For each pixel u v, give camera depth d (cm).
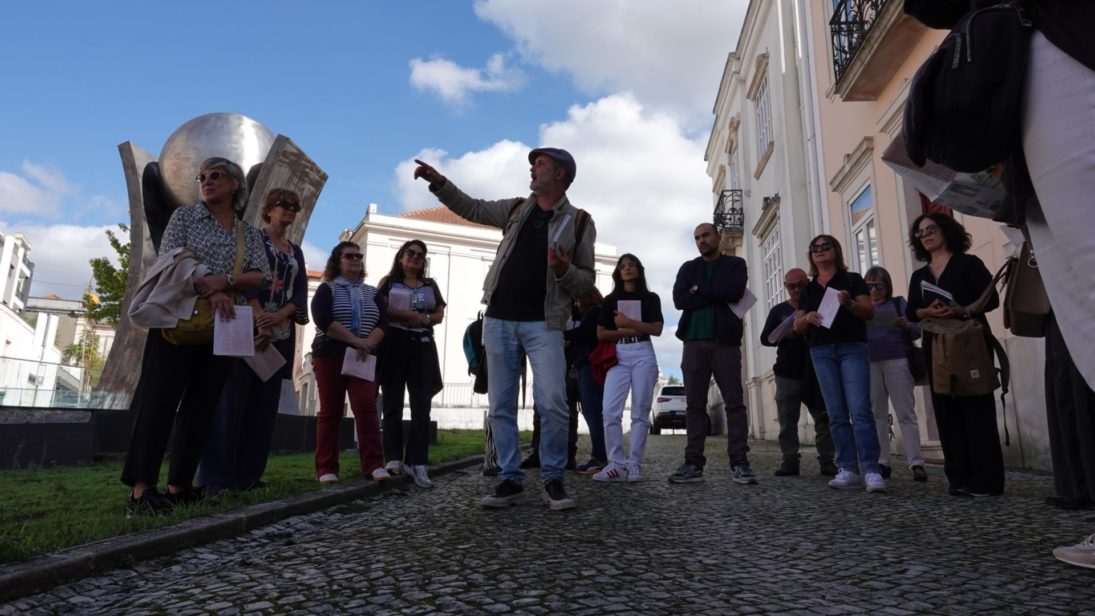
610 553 238
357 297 434
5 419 549
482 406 3055
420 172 353
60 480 427
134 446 288
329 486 388
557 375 348
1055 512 308
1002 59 155
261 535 276
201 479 358
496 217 373
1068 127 146
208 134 769
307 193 801
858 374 436
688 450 486
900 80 794
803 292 470
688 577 204
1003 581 194
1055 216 150
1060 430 311
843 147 997
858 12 850
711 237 504
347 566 221
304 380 3036
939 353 389
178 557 235
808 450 985
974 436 385
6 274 5069
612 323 509
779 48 1298
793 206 1185
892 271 818
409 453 462
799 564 221
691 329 493
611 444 505
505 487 354
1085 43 145
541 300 352
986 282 404
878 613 168
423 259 481
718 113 2084
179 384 296
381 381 473
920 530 277
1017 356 562
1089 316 156
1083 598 175
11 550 199
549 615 167
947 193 256
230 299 295
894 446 819
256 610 174
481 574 208
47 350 4594
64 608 180
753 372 1622
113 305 1587
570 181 365
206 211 308
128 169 750
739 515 324
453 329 3331
